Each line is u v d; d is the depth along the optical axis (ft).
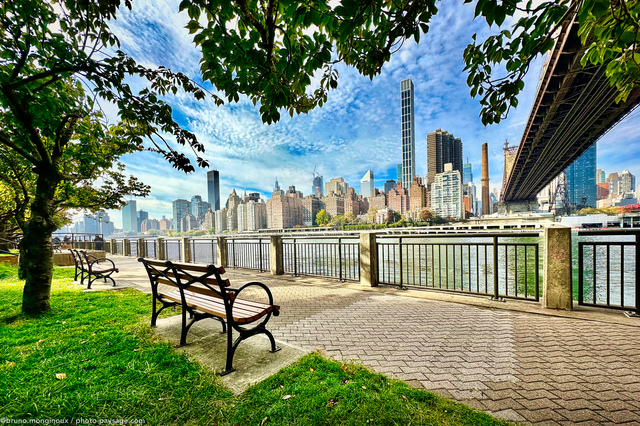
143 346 10.71
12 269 31.53
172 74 10.64
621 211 378.32
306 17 6.83
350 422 6.44
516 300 16.55
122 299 18.34
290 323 13.79
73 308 16.10
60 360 9.45
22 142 14.93
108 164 20.22
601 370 8.92
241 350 10.39
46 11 10.35
